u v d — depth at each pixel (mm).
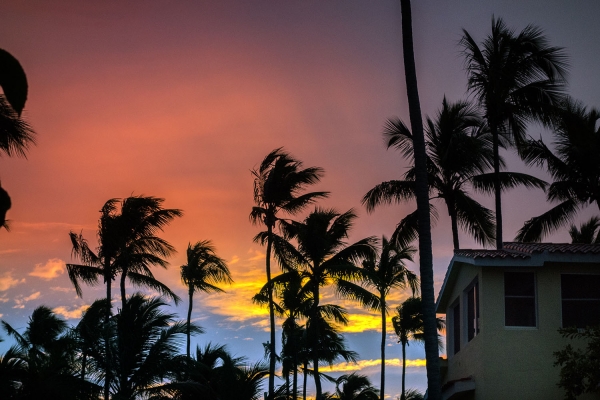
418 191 18156
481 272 19500
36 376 19406
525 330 19016
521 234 36812
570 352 17406
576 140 32844
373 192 33281
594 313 19047
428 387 17062
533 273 19516
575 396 18031
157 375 21641
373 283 34438
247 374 24188
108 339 21406
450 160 33094
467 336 21656
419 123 18531
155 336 21812
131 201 31156
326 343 41188
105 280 31500
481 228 34188
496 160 31844
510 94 30844
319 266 34031
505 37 30516
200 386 21516
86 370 21281
